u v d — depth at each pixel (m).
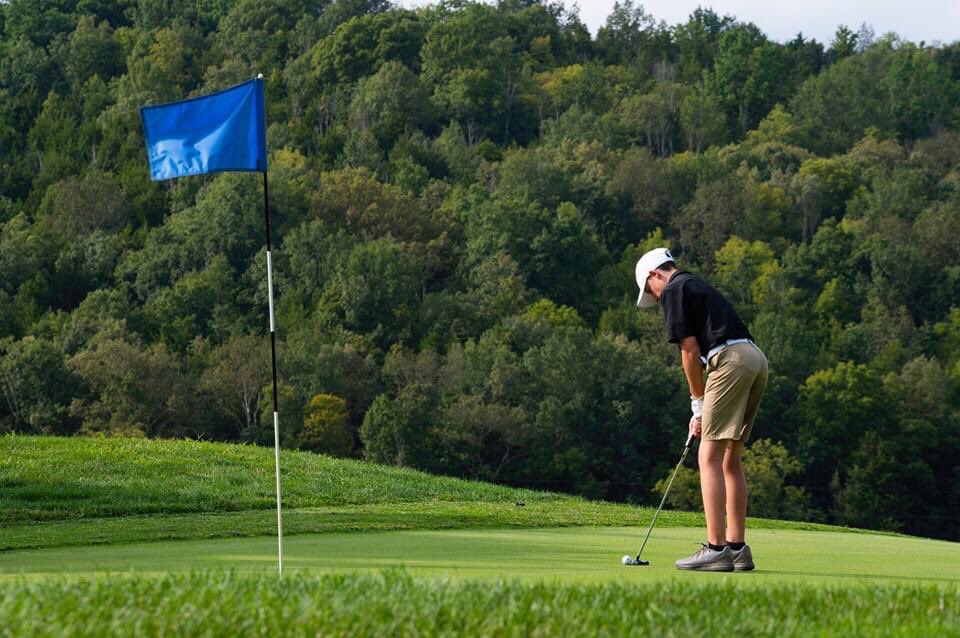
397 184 145.25
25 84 170.88
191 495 23.70
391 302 108.56
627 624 7.24
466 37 184.50
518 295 113.75
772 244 130.50
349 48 184.62
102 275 119.50
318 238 116.06
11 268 115.75
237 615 7.24
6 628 6.82
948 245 121.62
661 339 105.25
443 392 91.38
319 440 88.50
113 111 158.38
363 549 13.67
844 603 8.16
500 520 20.78
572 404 87.56
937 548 15.76
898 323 110.12
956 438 87.00
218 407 90.75
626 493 87.06
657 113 172.25
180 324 105.25
